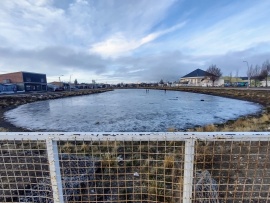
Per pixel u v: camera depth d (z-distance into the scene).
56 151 1.66
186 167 1.58
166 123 14.12
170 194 3.05
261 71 69.56
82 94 60.19
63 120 16.34
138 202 2.98
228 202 2.81
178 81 137.75
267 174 3.70
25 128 13.50
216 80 94.44
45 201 2.66
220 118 16.03
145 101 33.53
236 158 4.38
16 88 62.81
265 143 5.13
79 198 3.00
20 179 3.64
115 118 16.62
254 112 18.72
